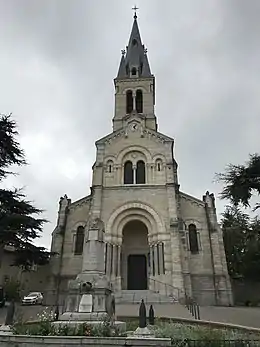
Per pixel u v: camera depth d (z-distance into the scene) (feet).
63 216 115.24
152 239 104.32
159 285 95.91
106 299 46.26
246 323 60.18
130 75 159.53
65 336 31.04
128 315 65.00
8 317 37.58
